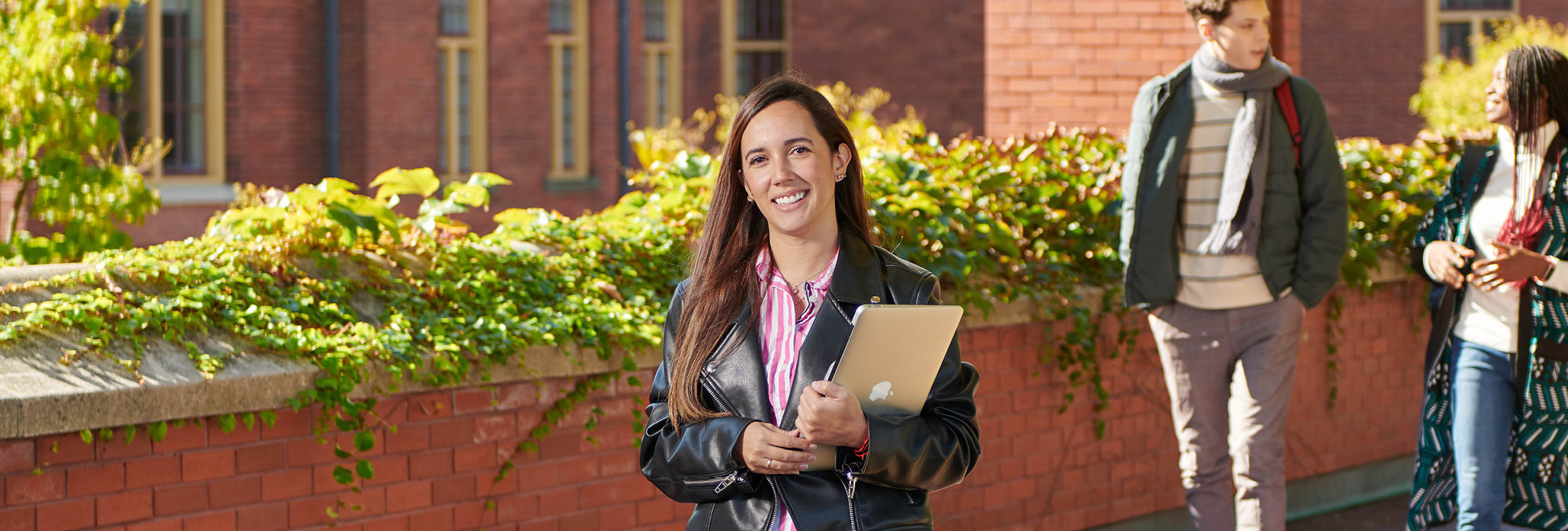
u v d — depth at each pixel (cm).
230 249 390
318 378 352
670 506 428
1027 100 655
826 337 229
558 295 422
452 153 1628
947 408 239
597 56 1769
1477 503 419
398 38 1539
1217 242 437
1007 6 657
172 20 1434
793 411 226
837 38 2083
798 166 231
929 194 503
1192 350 449
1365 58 2019
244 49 1473
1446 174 666
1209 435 453
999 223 518
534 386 396
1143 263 446
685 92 2128
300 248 401
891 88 2070
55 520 319
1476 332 423
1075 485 515
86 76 520
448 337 380
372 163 1529
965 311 473
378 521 368
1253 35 428
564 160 1762
